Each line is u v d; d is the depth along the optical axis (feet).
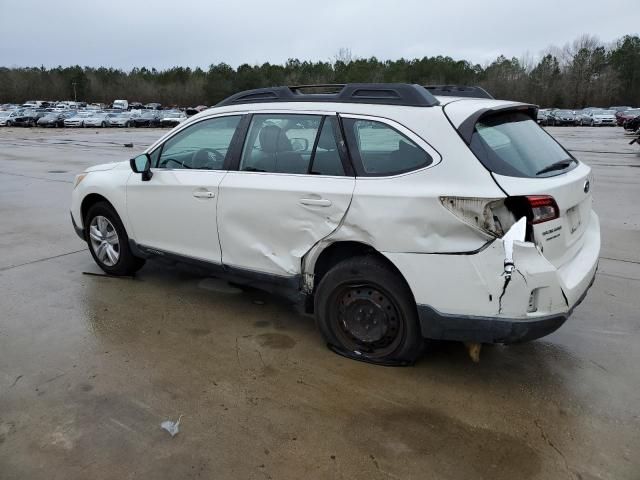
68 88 388.16
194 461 8.57
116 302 15.05
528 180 9.72
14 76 373.61
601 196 31.63
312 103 12.02
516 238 9.34
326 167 11.50
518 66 321.52
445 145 10.09
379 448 8.89
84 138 97.60
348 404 10.12
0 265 18.38
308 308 12.59
